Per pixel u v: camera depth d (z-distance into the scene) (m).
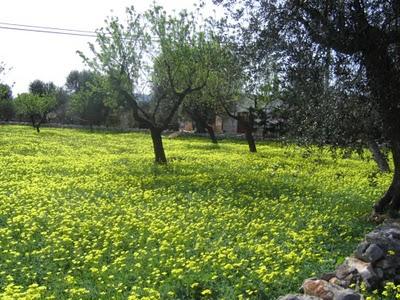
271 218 13.70
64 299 8.09
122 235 11.36
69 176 20.83
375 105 11.47
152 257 9.92
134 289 8.21
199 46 25.89
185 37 26.28
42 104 63.75
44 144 37.16
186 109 42.78
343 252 10.54
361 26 10.91
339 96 11.41
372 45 10.98
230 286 8.46
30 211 13.51
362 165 26.31
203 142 45.00
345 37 10.91
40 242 11.13
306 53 11.58
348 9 10.90
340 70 11.25
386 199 13.34
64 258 9.92
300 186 18.62
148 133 57.25
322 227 12.38
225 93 34.28
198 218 13.34
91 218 13.26
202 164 25.94
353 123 11.75
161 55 26.28
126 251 10.45
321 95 11.73
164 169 23.42
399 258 8.77
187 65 26.17
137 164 25.47
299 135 12.79
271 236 11.77
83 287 8.56
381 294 8.22
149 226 12.19
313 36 11.27
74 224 12.51
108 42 26.34
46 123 75.25
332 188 18.55
